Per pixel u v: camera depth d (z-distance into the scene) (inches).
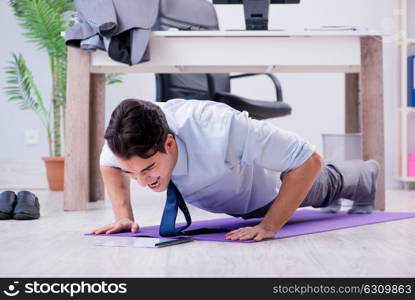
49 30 159.0
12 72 170.1
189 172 66.3
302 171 66.0
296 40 109.0
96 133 133.2
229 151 64.6
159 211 110.1
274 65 109.5
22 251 60.7
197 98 132.1
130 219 74.0
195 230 71.5
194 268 50.9
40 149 186.1
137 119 55.2
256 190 77.4
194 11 141.8
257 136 63.1
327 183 87.5
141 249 61.0
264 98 184.4
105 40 105.0
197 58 109.0
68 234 74.5
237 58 109.0
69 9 169.2
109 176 73.9
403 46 175.8
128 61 106.3
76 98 112.0
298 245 64.1
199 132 64.0
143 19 104.8
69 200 111.9
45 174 185.8
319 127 184.4
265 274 48.3
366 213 100.1
